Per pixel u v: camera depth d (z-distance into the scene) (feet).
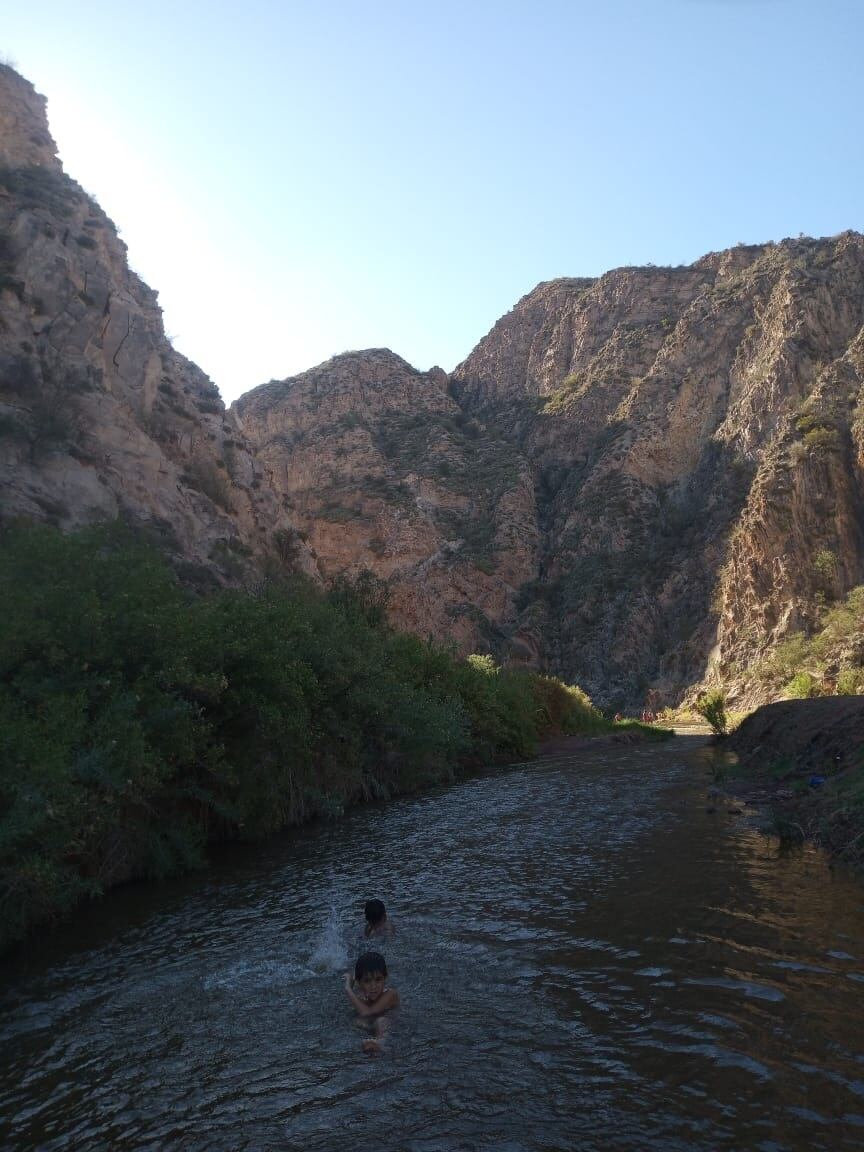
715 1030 18.83
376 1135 15.74
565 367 435.53
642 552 319.47
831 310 311.06
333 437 406.62
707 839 39.37
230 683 52.31
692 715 228.43
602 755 97.76
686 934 25.34
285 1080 18.37
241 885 38.11
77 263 114.11
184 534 109.09
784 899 28.04
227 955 27.63
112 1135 16.70
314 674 60.39
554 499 371.76
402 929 28.45
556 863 36.99
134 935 30.96
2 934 30.30
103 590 48.21
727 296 361.71
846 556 235.20
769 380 306.35
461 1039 19.54
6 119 132.16
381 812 58.85
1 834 30.12
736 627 249.75
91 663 43.29
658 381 360.28
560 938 26.07
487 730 97.66
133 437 109.40
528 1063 18.10
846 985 20.65
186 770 47.91
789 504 246.68
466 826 49.80
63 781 33.17
